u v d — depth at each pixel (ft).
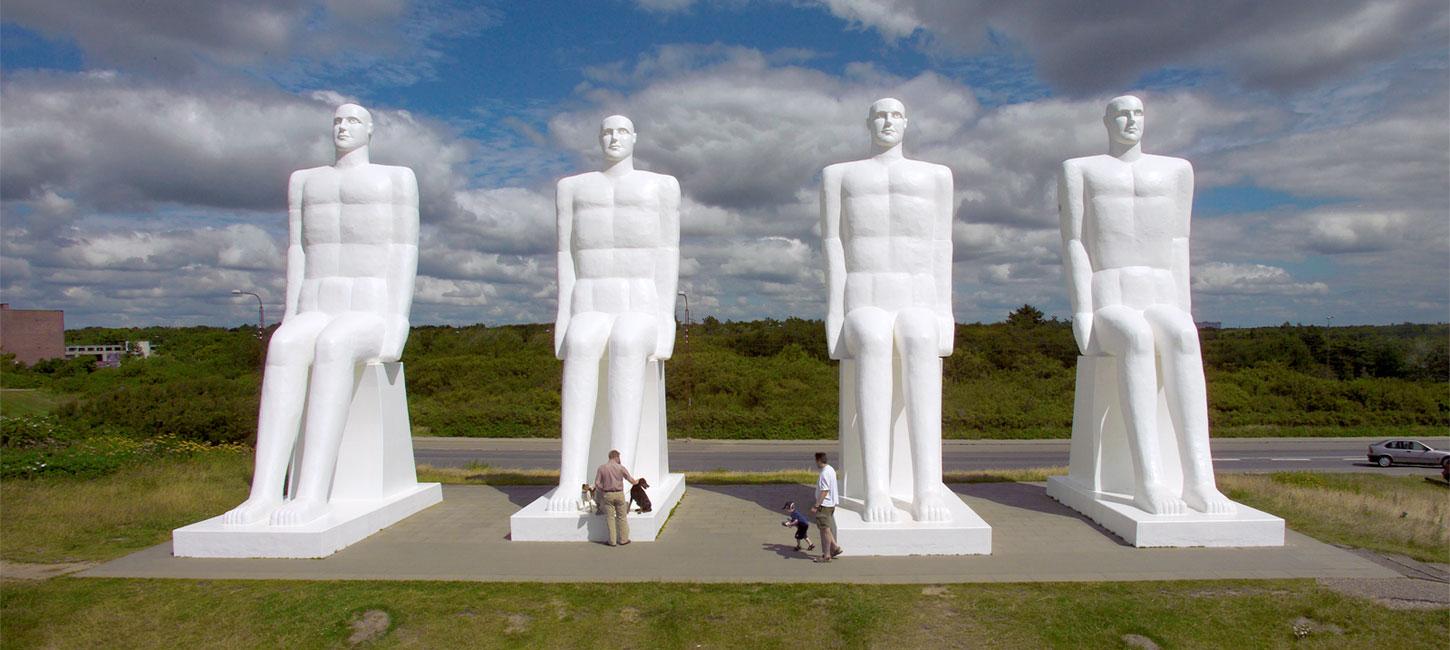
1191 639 20.26
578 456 29.86
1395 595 22.66
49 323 163.12
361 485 32.27
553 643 20.42
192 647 20.40
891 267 30.63
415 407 91.09
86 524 30.91
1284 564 25.43
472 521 32.12
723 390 97.76
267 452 28.53
